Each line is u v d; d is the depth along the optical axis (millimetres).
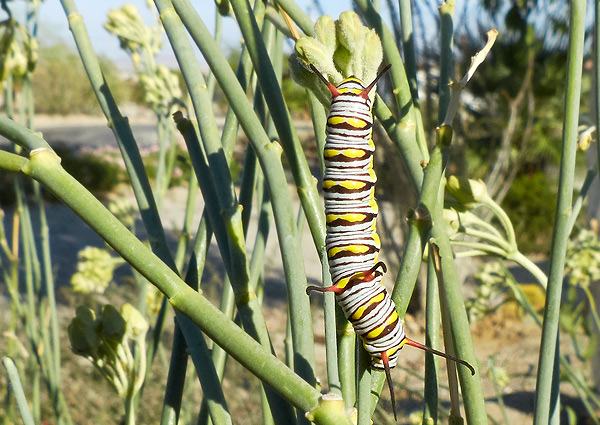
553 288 168
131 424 209
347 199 130
